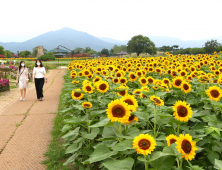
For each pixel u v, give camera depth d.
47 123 6.16
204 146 2.94
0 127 5.88
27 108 7.91
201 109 4.04
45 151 4.45
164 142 2.94
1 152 4.44
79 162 3.54
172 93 5.17
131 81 6.39
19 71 9.25
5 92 11.44
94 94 5.26
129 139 2.34
